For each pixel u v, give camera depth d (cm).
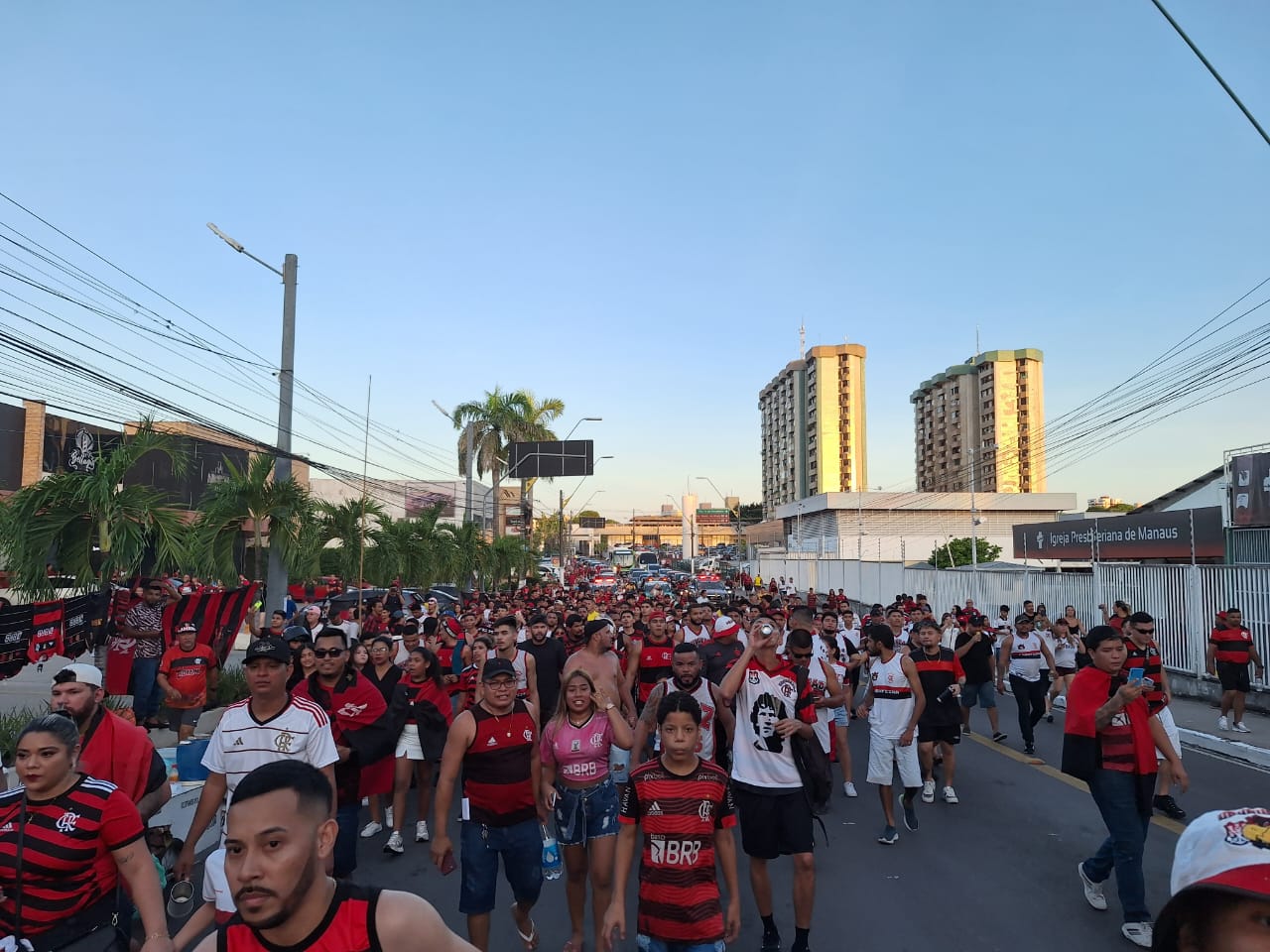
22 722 927
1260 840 149
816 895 619
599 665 807
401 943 199
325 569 2477
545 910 603
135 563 1109
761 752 514
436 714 746
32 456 2295
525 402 4775
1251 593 1486
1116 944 532
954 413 12875
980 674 1212
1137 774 538
